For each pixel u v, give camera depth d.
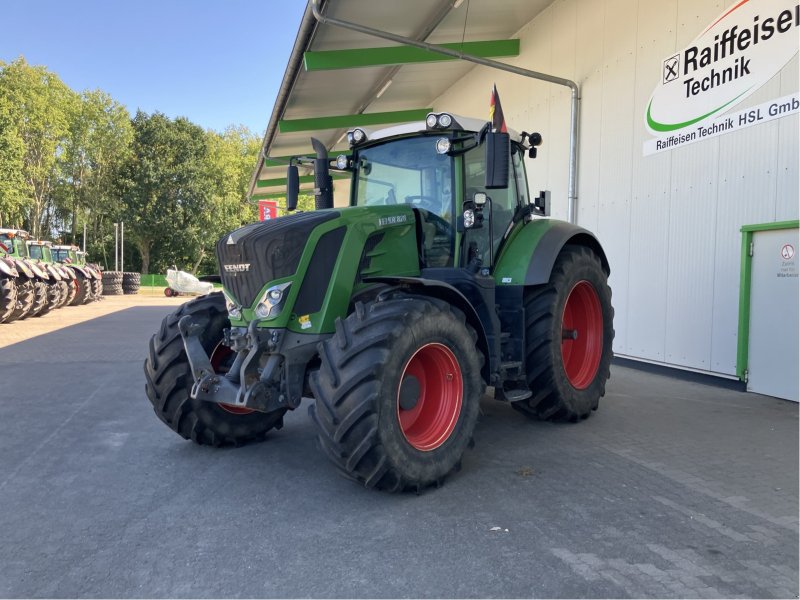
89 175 44.50
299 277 3.66
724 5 6.46
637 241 7.86
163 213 41.50
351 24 7.58
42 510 3.37
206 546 2.91
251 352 3.58
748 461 4.15
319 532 3.06
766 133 6.04
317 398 3.33
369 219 4.00
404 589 2.51
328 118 12.96
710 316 6.79
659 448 4.46
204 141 44.19
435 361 3.77
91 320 15.18
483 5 9.04
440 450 3.60
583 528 3.08
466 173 4.55
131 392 6.54
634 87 7.84
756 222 6.18
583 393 5.18
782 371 6.03
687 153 7.03
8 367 8.11
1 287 13.26
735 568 2.67
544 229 5.09
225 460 4.24
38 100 40.25
